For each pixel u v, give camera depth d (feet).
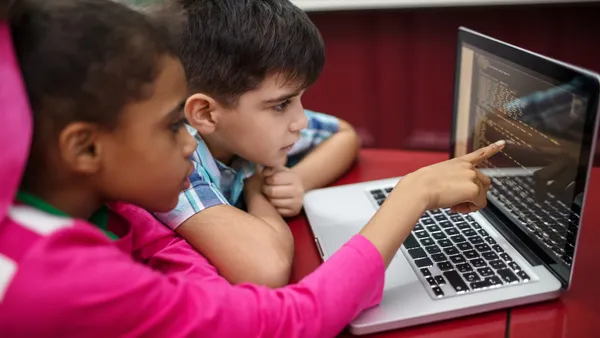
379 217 2.37
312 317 2.03
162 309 1.79
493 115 2.74
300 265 2.75
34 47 1.68
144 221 2.61
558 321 2.21
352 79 6.66
